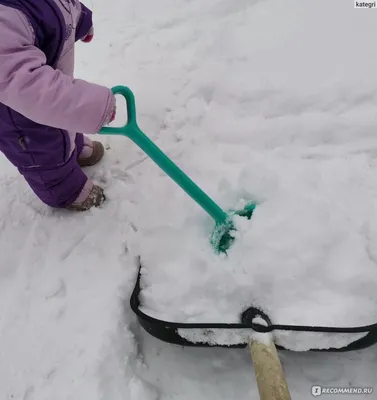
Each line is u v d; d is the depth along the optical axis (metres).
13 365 1.02
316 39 1.42
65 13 0.92
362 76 1.31
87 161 1.30
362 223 1.04
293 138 1.24
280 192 1.07
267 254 0.97
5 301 1.11
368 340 0.89
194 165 1.23
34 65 0.82
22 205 1.27
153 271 1.04
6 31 0.80
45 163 1.07
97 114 0.85
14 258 1.18
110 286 1.09
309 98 1.29
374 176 1.14
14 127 0.98
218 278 0.98
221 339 0.93
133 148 1.33
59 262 1.15
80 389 0.97
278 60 1.39
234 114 1.32
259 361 0.83
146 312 0.98
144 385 0.99
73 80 0.86
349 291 0.94
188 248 1.05
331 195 1.09
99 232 1.18
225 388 1.00
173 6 1.63
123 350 1.02
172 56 1.50
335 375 0.99
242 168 1.17
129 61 1.52
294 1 1.54
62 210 1.24
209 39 1.50
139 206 1.19
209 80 1.39
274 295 0.95
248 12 1.55
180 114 1.36
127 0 1.69
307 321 0.92
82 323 1.05
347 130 1.23
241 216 1.03
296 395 0.98
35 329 1.06
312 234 0.98
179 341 0.95
